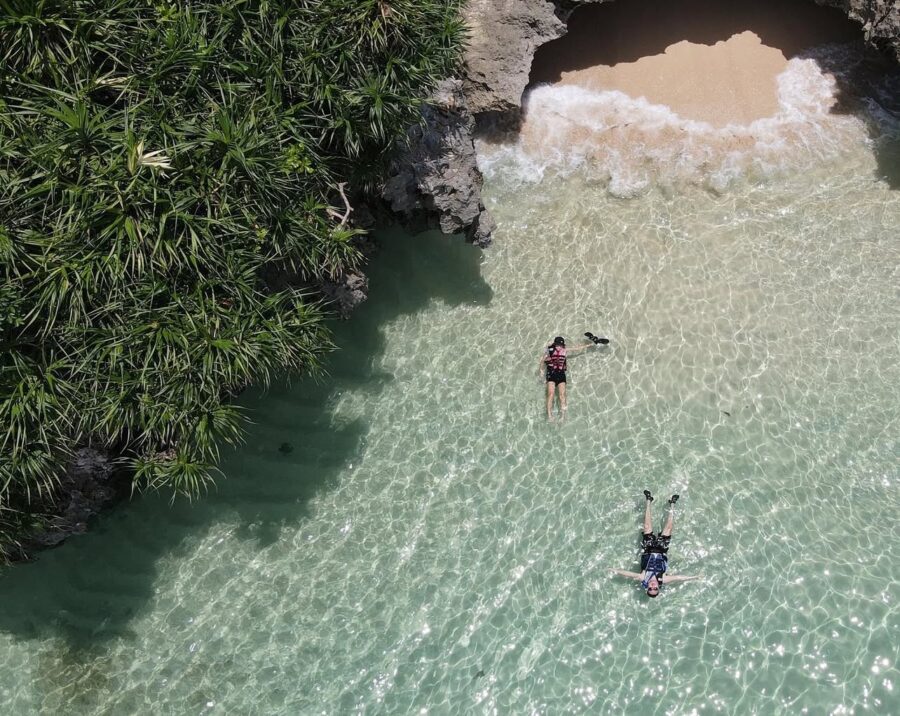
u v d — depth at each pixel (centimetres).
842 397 1181
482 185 1255
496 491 1143
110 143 794
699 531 1110
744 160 1318
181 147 802
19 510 901
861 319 1225
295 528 1130
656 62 1370
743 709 1011
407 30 901
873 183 1305
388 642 1071
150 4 834
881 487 1131
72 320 815
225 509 1136
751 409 1176
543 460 1157
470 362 1215
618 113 1346
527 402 1189
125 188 793
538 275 1266
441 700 1041
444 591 1094
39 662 1063
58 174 777
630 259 1268
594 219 1296
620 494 1135
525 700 1035
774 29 1384
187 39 823
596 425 1173
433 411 1188
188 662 1062
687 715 1013
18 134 782
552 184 1323
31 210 803
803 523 1108
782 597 1068
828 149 1325
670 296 1243
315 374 1199
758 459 1147
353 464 1162
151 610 1088
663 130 1331
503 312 1244
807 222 1286
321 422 1187
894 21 1184
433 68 938
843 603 1059
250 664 1061
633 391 1190
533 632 1070
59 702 1045
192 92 841
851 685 1016
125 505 1128
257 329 894
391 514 1136
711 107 1347
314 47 867
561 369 1165
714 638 1052
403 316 1242
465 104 1162
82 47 796
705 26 1373
